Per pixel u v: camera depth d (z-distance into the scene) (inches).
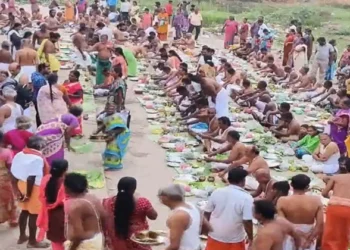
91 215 302.8
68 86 628.7
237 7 1828.2
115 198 322.3
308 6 1873.8
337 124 593.6
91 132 620.4
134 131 657.6
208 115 641.0
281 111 654.5
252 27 1130.0
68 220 301.0
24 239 392.5
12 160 388.5
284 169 567.5
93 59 875.4
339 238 380.5
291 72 911.7
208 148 592.1
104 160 540.7
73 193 305.6
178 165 560.7
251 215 331.6
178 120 695.7
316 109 808.3
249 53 1105.4
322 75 933.2
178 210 304.7
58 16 1253.7
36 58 673.0
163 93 806.5
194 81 695.7
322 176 545.0
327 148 560.4
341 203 376.8
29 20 1151.6
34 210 378.9
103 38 792.3
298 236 312.2
